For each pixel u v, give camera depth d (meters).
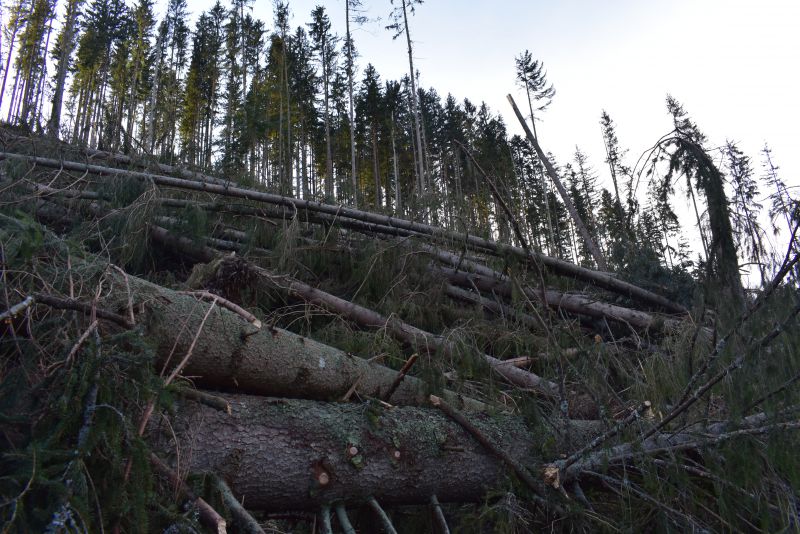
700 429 2.86
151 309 2.36
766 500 2.48
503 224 4.82
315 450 2.37
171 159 6.13
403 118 26.52
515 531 2.57
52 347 1.85
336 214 5.09
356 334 4.06
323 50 25.62
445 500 2.79
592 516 2.64
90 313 1.96
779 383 2.38
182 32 28.31
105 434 1.55
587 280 5.05
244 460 2.18
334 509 2.47
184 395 2.17
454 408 2.98
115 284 2.38
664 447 2.76
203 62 26.64
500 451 2.78
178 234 4.54
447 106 28.03
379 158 26.83
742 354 2.50
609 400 3.22
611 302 5.18
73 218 4.29
